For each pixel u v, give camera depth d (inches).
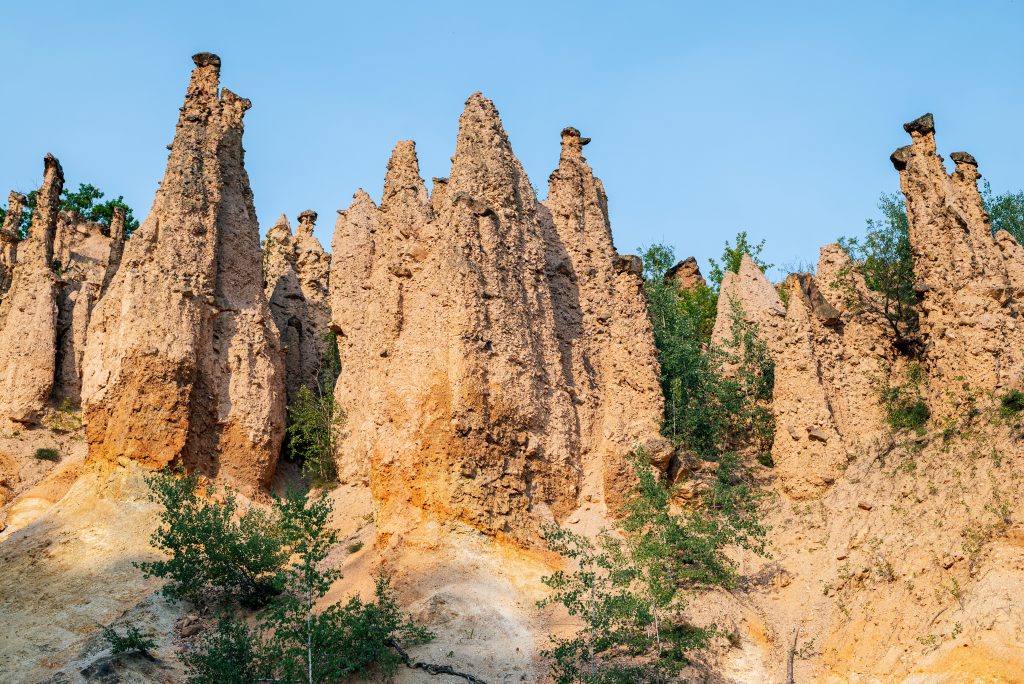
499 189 1653.5
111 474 1612.9
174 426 1647.4
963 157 1589.6
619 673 1184.2
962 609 1194.0
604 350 1678.2
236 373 1743.4
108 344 1699.1
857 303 1617.9
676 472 1553.9
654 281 1982.0
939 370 1450.5
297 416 1815.9
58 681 1242.0
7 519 1705.2
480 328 1529.3
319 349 2021.4
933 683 1145.4
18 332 1964.8
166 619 1376.7
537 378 1567.4
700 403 1657.2
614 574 1266.0
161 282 1701.5
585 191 1809.8
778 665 1259.2
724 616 1305.4
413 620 1314.0
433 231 1678.2
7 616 1429.6
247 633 1280.8
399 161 1807.3
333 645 1208.2
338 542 1561.3
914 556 1273.4
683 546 1326.3
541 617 1328.7
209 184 1793.8
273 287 2107.5
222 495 1662.2
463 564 1389.0
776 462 1530.5
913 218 1540.4
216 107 1866.4
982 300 1434.5
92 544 1528.1
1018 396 1337.4
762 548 1371.8
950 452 1349.7
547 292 1644.9
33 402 1916.8
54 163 2124.8
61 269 2208.4
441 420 1480.1
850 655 1237.1
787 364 1560.0
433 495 1448.1
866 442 1480.1
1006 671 1120.8
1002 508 1245.1
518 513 1473.9
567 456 1556.3
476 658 1253.7
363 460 1713.8
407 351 1563.7
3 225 2415.1
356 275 1887.3
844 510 1398.9
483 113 1708.9
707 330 2103.8
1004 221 2148.1
